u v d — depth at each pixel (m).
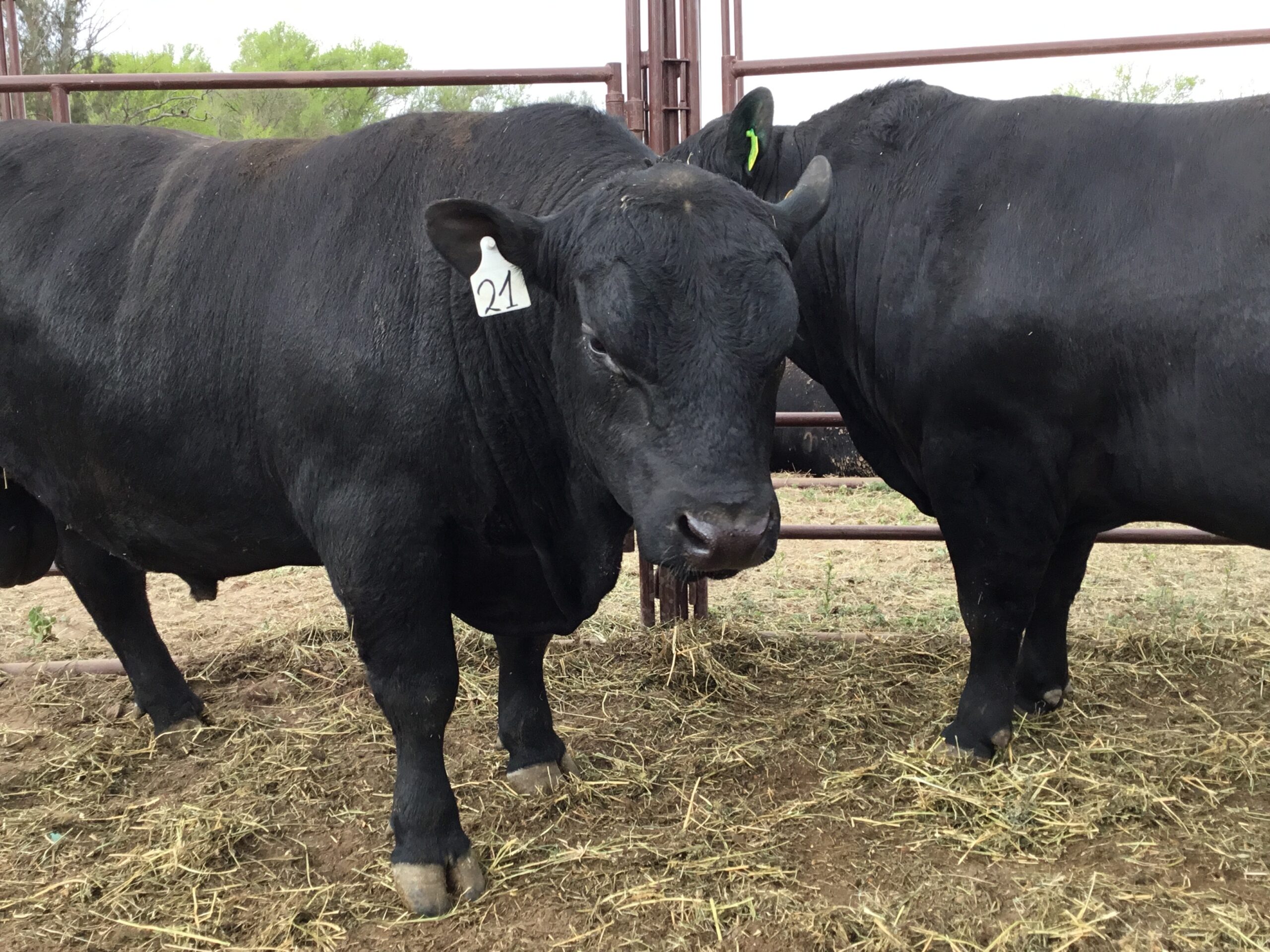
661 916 2.49
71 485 3.03
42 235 2.90
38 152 3.06
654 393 2.04
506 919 2.52
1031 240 2.83
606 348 2.09
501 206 2.35
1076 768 3.14
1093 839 2.78
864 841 2.83
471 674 4.15
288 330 2.55
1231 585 5.29
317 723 3.72
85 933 2.53
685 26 4.18
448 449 2.47
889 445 3.60
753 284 2.05
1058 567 3.48
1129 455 2.83
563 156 2.62
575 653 4.33
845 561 6.07
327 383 2.48
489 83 4.14
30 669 4.31
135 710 3.88
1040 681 3.60
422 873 2.57
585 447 2.31
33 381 2.90
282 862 2.83
